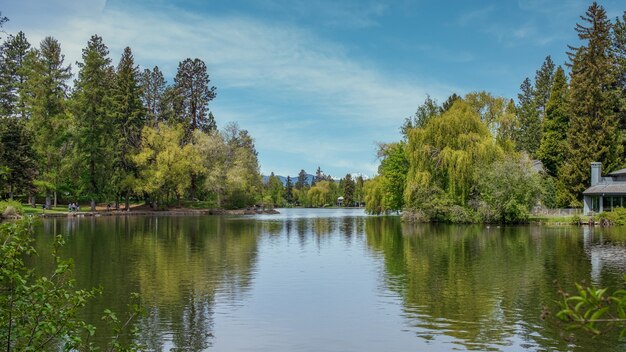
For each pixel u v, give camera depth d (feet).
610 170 194.80
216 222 179.52
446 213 161.38
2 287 23.56
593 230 138.41
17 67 244.83
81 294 24.38
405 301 51.85
